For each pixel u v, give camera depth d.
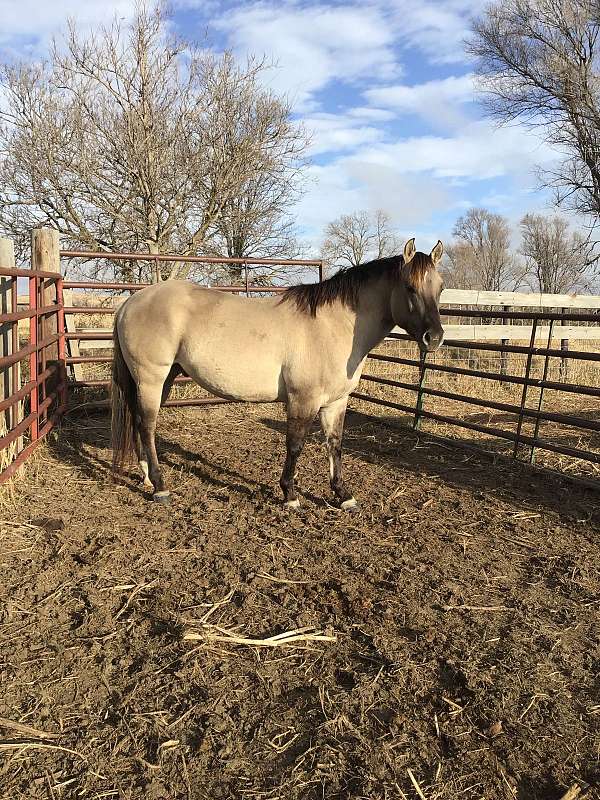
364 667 2.53
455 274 45.78
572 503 4.53
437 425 7.14
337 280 4.10
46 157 12.79
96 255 6.46
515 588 3.25
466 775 1.96
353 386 4.28
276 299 4.26
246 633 2.75
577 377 10.71
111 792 1.87
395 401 8.47
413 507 4.41
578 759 2.05
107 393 7.72
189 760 2.00
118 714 2.20
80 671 2.44
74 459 5.34
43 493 4.45
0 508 4.04
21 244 13.37
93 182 13.03
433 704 2.30
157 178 13.19
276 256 14.96
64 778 1.92
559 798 1.88
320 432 6.64
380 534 3.91
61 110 12.99
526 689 2.41
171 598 3.03
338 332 4.05
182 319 4.18
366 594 3.12
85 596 3.02
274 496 4.53
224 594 3.09
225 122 13.52
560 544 3.81
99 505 4.28
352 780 1.94
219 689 2.36
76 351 7.43
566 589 3.24
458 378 9.94
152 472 4.38
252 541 3.74
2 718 2.16
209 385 4.26
